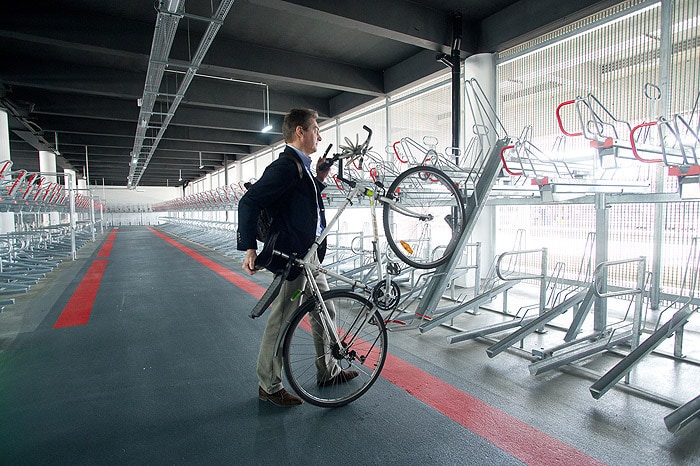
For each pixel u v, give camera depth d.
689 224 3.74
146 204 28.69
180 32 5.43
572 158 4.39
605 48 4.28
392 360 2.67
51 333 3.28
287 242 1.95
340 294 2.05
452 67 5.06
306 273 1.98
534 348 2.82
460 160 5.14
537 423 1.89
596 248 3.01
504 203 3.81
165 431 1.85
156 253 9.20
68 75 6.53
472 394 2.18
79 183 22.03
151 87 5.74
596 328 3.05
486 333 3.10
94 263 7.46
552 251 5.04
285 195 1.95
